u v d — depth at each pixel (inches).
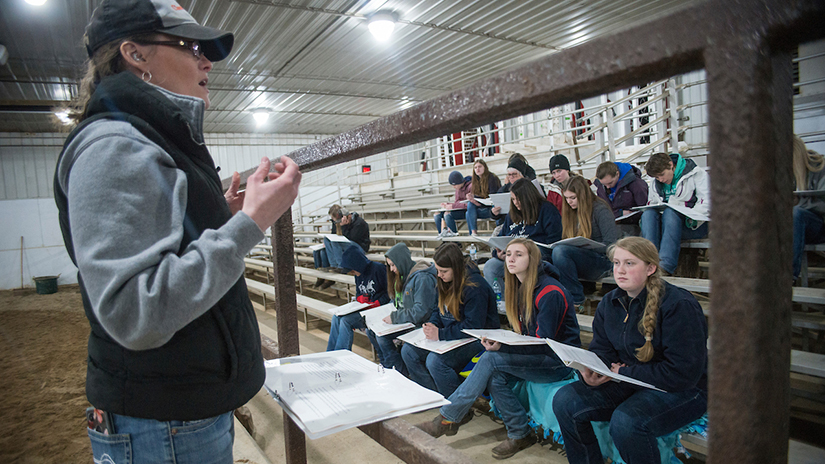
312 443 92.0
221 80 359.6
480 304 99.9
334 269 244.2
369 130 25.0
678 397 64.3
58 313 294.2
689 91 252.7
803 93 194.5
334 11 257.1
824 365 70.6
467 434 94.0
